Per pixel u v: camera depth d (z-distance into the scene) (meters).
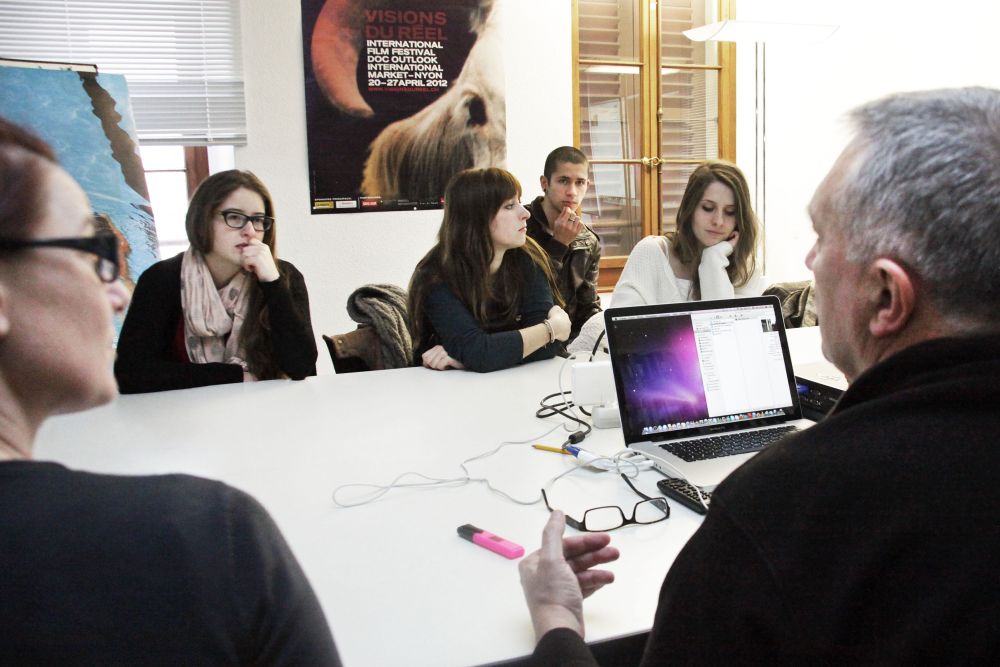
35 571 0.42
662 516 1.27
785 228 4.57
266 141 3.63
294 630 0.48
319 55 3.64
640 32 4.13
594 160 4.15
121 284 0.51
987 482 0.55
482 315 2.31
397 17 3.72
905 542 0.55
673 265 2.54
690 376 1.53
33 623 0.41
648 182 4.25
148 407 1.95
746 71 4.39
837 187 0.69
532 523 1.25
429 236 3.91
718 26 3.15
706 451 1.44
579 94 4.09
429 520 1.27
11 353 0.46
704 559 0.63
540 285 2.44
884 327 0.66
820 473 0.59
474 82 3.88
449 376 2.23
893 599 0.55
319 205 3.73
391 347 2.52
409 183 3.84
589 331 2.70
